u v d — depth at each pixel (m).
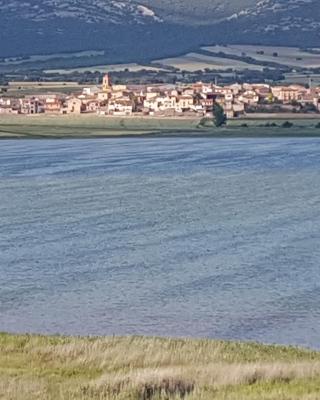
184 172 192.38
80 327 64.50
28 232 110.88
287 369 39.62
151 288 77.88
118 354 44.41
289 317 67.06
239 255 93.88
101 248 99.00
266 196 150.00
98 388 36.19
